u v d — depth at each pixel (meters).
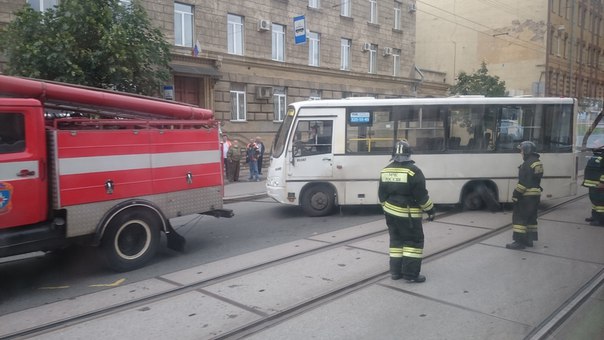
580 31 23.56
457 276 6.07
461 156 10.69
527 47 34.44
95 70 11.23
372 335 4.42
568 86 25.70
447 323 4.65
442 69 39.34
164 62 12.80
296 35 22.77
